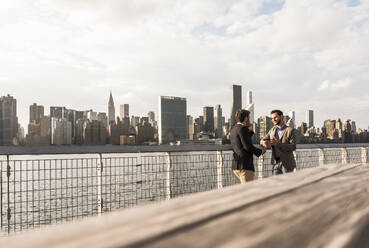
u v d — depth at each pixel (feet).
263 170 19.21
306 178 2.35
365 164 3.41
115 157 14.03
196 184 15.71
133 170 14.35
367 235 1.29
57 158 12.69
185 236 0.82
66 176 12.78
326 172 2.73
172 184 14.76
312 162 21.95
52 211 11.87
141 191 13.43
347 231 1.17
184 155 15.78
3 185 11.55
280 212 1.31
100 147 13.66
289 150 18.20
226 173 17.11
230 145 17.63
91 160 13.41
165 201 1.38
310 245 0.97
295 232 1.07
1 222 10.92
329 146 22.91
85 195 12.73
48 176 12.41
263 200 1.50
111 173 13.83
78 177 13.01
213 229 0.94
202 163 16.26
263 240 0.91
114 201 12.64
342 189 1.96
